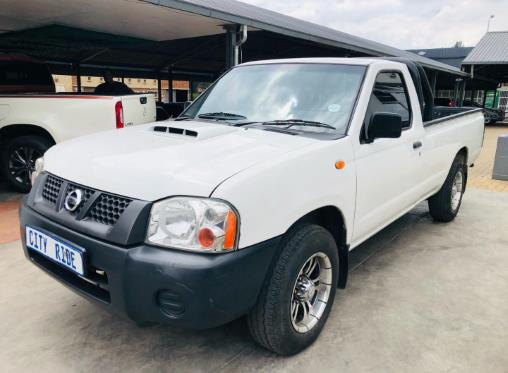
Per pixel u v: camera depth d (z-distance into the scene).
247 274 2.21
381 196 3.42
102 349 2.76
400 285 3.69
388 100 3.57
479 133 5.90
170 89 19.69
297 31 8.89
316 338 2.84
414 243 4.72
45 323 3.03
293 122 3.16
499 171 8.60
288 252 2.46
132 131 3.17
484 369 2.59
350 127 3.01
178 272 2.05
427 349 2.78
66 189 2.50
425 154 4.16
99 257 2.20
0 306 3.24
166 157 2.44
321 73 3.46
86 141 2.96
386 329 3.01
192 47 14.41
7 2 6.72
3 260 4.05
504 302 3.42
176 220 2.12
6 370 2.54
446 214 5.30
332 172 2.75
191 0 6.84
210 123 3.25
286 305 2.47
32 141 6.24
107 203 2.28
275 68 3.72
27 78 8.06
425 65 18.36
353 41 13.88
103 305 2.30
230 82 3.85
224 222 2.10
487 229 5.25
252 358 2.68
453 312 3.25
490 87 36.62
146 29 9.00
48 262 2.64
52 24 8.59
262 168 2.31
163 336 2.91
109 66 16.88
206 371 2.56
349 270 3.98
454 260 4.26
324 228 2.79
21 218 2.74
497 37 28.17
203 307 2.08
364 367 2.60
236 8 8.57
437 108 6.48
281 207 2.37
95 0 6.54
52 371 2.54
